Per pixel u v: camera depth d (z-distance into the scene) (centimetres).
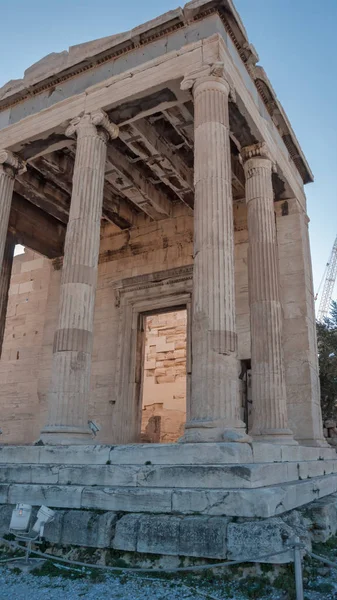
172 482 938
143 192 2172
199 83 1430
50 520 898
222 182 1307
